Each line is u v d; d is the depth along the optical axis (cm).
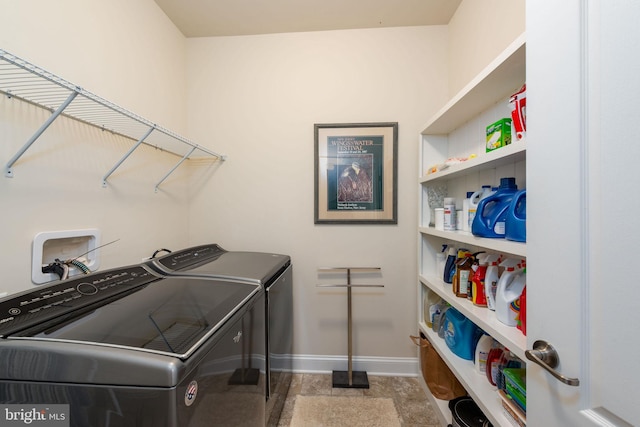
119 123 119
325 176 184
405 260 183
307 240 187
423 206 167
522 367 100
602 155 47
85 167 109
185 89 189
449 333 137
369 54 181
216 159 191
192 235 193
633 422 42
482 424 106
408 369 182
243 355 90
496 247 87
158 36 159
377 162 181
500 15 121
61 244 103
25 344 58
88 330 66
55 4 97
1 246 81
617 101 44
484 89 106
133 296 93
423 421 140
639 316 41
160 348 59
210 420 68
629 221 43
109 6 122
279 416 142
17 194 85
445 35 178
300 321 188
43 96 89
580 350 51
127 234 133
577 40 51
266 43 187
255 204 189
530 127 64
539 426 62
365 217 183
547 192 59
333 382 171
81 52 108
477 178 137
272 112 187
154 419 53
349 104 183
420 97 179
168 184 169
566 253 54
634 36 42
